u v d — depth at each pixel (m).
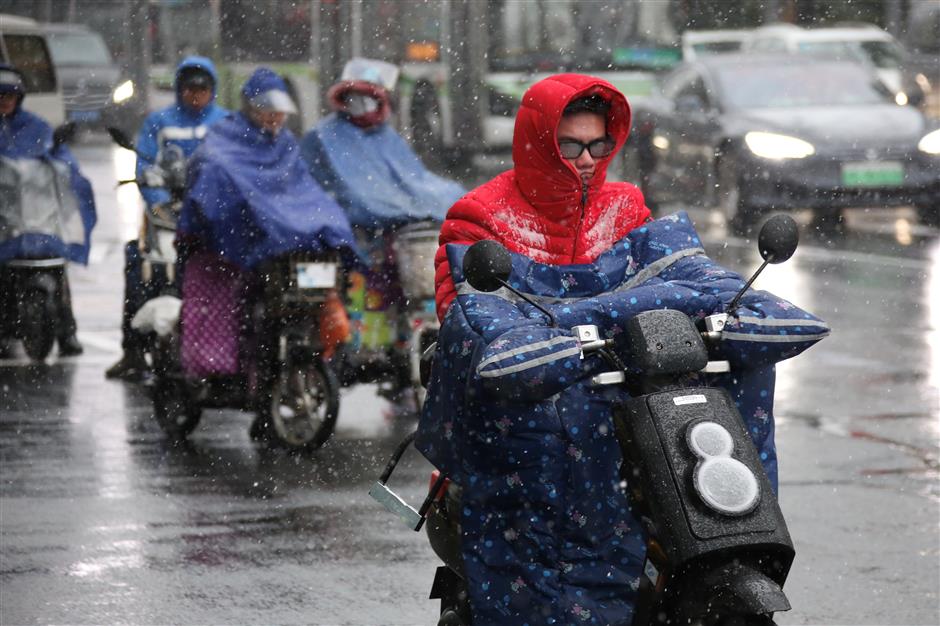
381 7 59.25
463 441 9.76
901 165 41.22
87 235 28.05
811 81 44.47
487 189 10.66
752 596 8.48
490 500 9.63
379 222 21.70
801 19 74.25
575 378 9.23
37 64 52.62
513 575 9.62
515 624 9.62
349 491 18.34
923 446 20.14
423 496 18.00
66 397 24.42
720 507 8.69
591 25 63.06
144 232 25.14
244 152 20.19
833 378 24.53
